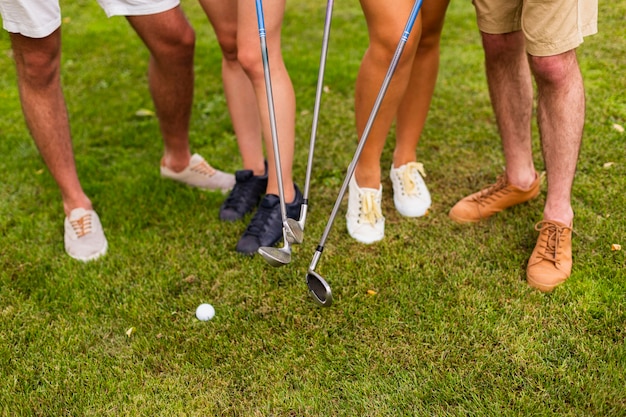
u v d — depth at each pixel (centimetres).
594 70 390
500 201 274
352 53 457
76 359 217
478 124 353
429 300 231
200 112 395
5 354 221
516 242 259
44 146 264
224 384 204
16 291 251
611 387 188
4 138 371
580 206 274
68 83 445
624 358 198
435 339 213
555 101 224
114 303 242
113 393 203
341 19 527
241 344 219
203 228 284
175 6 256
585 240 254
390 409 190
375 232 265
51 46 240
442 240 265
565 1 202
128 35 524
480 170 313
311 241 268
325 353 212
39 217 298
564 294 227
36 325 233
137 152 358
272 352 215
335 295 238
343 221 280
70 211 280
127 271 259
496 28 234
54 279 257
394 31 215
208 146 357
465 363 204
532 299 228
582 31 212
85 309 240
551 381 194
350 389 197
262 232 266
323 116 374
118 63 473
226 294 243
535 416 182
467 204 276
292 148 262
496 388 194
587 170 297
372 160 255
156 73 276
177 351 219
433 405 190
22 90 251
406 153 284
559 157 231
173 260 264
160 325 231
